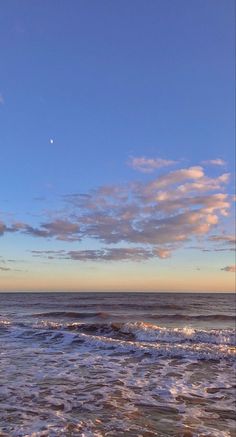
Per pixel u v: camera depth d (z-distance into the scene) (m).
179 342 15.73
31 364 11.08
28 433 5.93
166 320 27.20
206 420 6.73
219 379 9.59
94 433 5.98
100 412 7.05
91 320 26.38
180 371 10.37
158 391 8.53
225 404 7.67
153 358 11.94
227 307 43.56
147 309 38.19
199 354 12.25
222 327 23.59
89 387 8.76
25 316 28.59
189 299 66.38
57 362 11.34
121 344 13.89
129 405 7.51
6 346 14.15
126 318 27.88
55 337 15.96
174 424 6.50
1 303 47.94
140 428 6.27
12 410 7.08
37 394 8.15
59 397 7.95
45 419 6.61
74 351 13.10
